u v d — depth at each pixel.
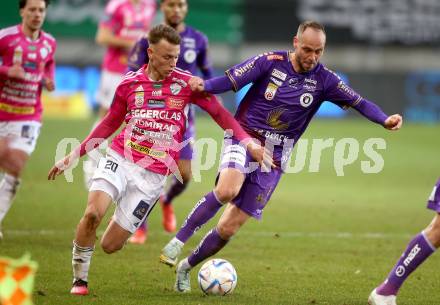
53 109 102.50
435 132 93.00
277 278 27.64
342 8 105.19
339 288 26.30
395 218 42.25
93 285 25.39
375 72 103.06
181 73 24.23
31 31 31.39
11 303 15.99
